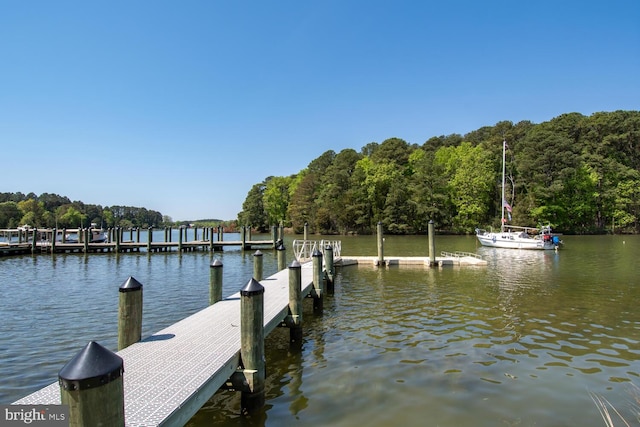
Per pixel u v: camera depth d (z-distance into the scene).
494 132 72.94
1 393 6.40
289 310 8.97
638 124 55.66
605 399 5.95
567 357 7.73
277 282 12.85
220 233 38.72
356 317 11.17
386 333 9.48
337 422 5.34
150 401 4.11
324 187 72.44
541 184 53.00
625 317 10.69
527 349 8.20
